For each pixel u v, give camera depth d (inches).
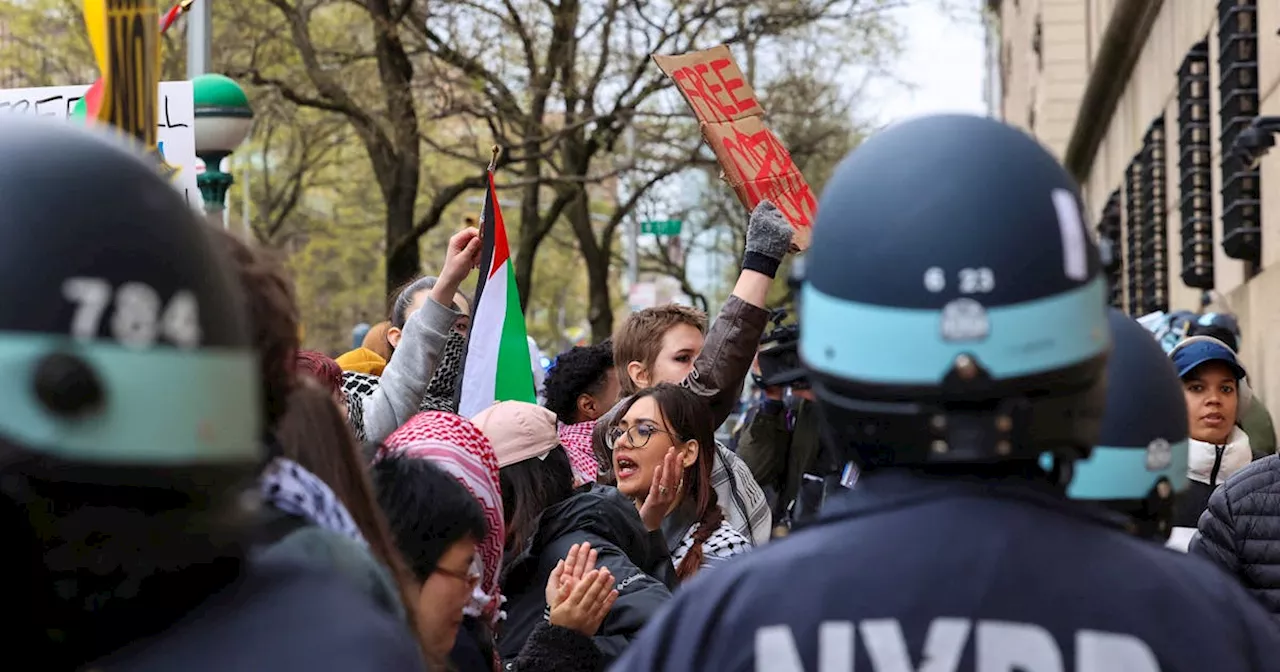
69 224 58.0
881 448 74.6
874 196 73.5
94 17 120.3
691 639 73.7
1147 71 770.8
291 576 65.1
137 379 58.1
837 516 75.5
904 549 72.8
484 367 223.3
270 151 1289.4
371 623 64.0
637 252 1301.7
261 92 866.8
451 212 1475.1
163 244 59.4
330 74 833.5
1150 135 728.3
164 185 61.3
